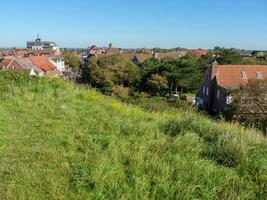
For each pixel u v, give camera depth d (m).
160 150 6.18
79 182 4.93
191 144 6.50
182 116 8.89
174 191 4.80
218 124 8.20
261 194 4.97
